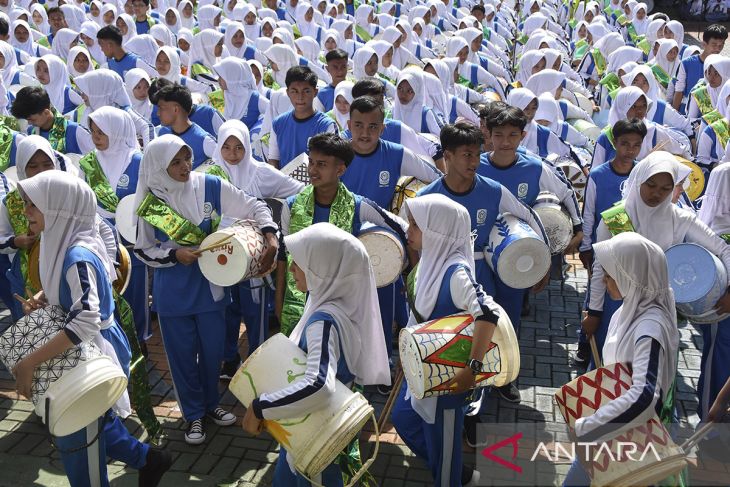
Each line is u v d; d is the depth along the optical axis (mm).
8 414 4855
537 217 4781
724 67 8961
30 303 3527
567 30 21672
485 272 4766
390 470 4340
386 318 4977
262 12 15812
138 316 5641
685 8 27625
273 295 5746
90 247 3475
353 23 15188
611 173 5367
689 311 4102
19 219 4438
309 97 6047
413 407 3693
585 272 7379
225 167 5406
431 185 4734
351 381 3291
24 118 6078
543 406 5035
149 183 4246
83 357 3256
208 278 4297
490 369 3361
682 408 5012
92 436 3482
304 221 4469
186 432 4645
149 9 15383
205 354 4590
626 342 3123
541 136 7395
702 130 7855
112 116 5406
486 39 16156
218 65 8055
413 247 3775
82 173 5594
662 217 4297
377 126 5102
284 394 2910
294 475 3322
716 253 4219
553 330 6176
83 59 9273
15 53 9641
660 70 12180
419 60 12711
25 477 4238
